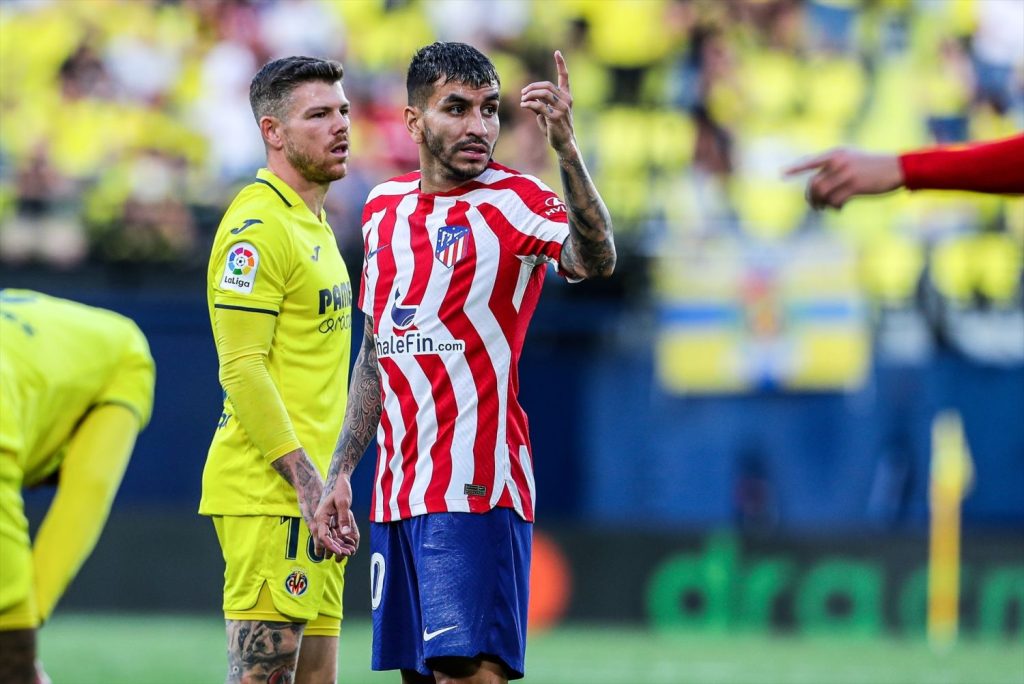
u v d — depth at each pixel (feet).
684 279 155.22
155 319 147.84
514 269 43.60
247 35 164.96
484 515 43.29
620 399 152.46
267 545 46.42
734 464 152.87
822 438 153.07
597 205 40.11
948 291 155.22
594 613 140.67
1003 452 153.07
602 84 165.89
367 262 45.80
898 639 136.05
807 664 110.63
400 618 44.98
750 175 163.02
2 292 31.45
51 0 162.91
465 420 43.47
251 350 45.52
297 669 48.78
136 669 99.19
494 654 43.11
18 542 28.86
